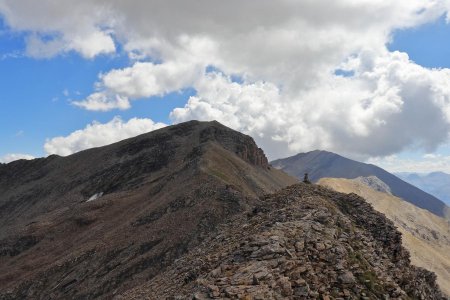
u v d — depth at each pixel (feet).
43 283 354.95
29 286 356.59
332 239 86.02
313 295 68.85
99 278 320.70
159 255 310.04
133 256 329.31
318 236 84.99
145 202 477.77
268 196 141.79
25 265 437.17
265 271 69.77
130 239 360.28
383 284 81.05
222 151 633.20
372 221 118.93
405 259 113.09
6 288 370.32
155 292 104.78
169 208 385.91
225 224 144.05
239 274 70.64
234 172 541.34
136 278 294.05
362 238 98.68
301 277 71.87
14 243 515.91
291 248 78.43
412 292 90.38
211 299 64.34
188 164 531.91
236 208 352.28
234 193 375.66
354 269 80.38
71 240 482.28
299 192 129.90
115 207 530.68
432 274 112.47
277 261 73.26
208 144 645.51
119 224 444.55
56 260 408.46
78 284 329.72
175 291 89.56
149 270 297.74
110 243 372.99
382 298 77.15
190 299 66.90
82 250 381.40
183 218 353.10
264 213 124.26
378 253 98.89
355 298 73.26
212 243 124.36
